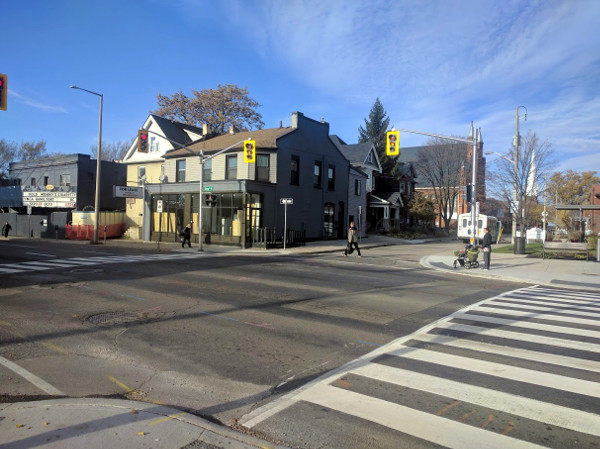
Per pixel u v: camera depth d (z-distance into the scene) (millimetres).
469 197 20172
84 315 8156
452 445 3508
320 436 3645
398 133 19609
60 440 3352
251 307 8977
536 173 29312
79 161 39125
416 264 19391
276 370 5320
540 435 3684
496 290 12289
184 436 3498
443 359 5715
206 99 48781
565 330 7312
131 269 14891
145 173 36562
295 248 26000
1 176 51719
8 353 5934
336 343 6480
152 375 5145
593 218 33844
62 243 30438
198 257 20078
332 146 33656
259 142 28594
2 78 11250
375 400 4383
